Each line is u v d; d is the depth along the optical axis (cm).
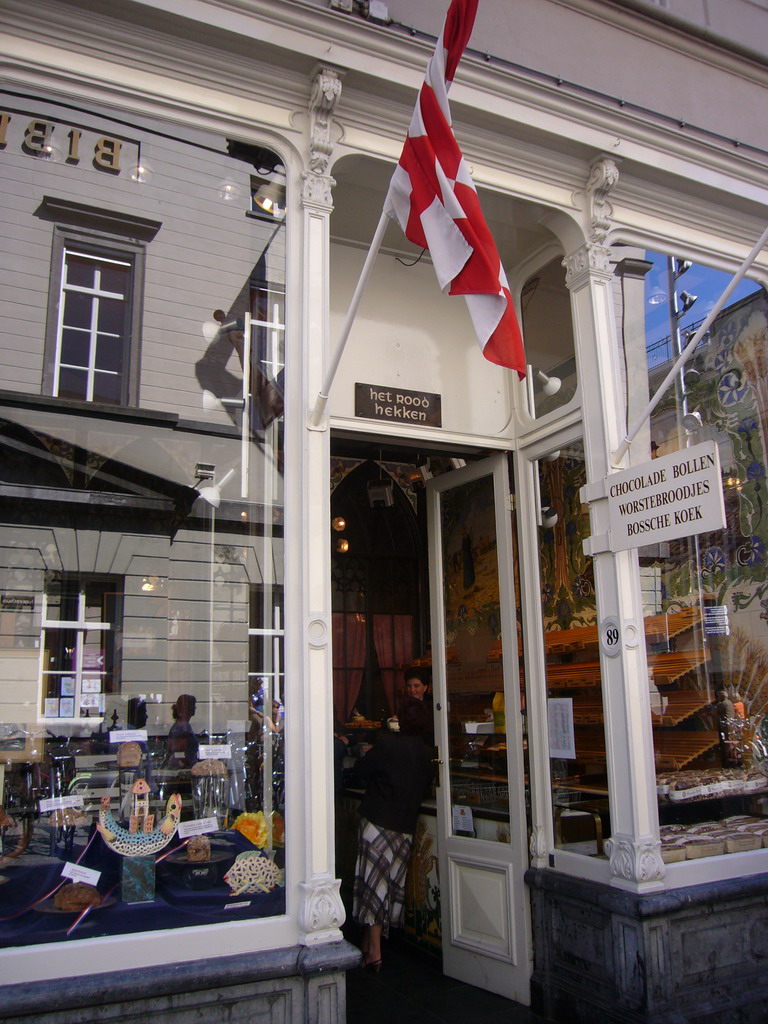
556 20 484
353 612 744
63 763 317
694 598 475
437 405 495
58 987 282
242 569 356
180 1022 297
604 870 416
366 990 468
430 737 542
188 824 328
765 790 472
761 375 538
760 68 561
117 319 360
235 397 372
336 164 420
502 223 493
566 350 488
